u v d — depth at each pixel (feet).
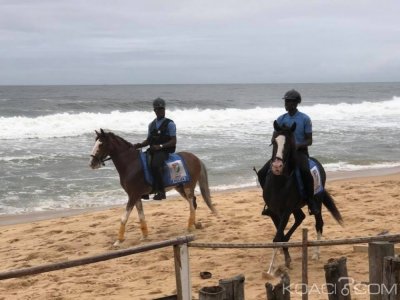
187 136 83.41
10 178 51.70
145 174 30.14
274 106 184.96
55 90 376.68
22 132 83.35
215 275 23.29
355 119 120.06
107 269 25.94
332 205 25.35
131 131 89.71
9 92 313.12
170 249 29.04
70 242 31.40
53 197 45.50
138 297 21.26
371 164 62.13
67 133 83.97
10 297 22.48
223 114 115.85
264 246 14.16
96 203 43.86
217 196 44.47
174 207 40.75
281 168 20.63
